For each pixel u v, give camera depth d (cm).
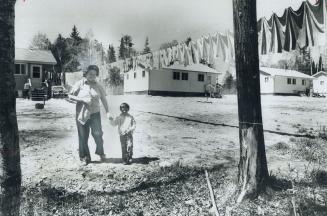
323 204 492
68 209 463
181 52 1127
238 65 505
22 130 1164
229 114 1797
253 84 499
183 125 1372
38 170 651
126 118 705
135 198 517
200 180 602
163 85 3347
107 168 672
